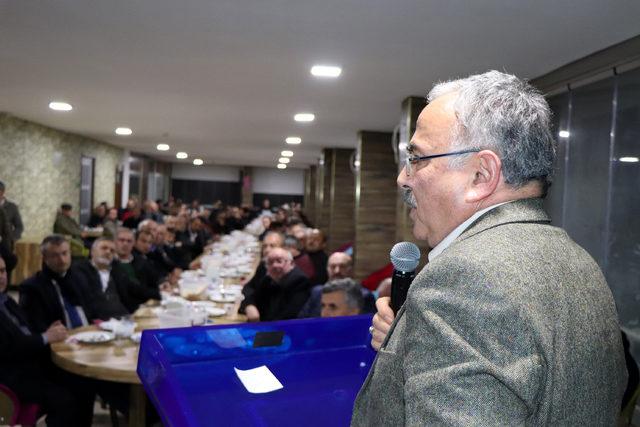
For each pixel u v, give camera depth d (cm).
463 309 62
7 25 313
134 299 436
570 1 247
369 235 750
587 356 66
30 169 811
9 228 624
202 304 372
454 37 305
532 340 60
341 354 103
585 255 76
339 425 86
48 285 339
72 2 271
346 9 265
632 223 328
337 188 1008
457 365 59
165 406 79
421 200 80
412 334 66
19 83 488
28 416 272
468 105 76
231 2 263
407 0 250
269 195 2403
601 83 349
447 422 57
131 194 1477
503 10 260
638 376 206
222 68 402
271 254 415
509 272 63
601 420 69
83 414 306
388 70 388
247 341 97
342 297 264
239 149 1212
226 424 82
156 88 489
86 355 252
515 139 73
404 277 98
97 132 939
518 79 80
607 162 347
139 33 320
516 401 58
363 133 741
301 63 378
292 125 728
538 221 74
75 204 1023
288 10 270
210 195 2348
